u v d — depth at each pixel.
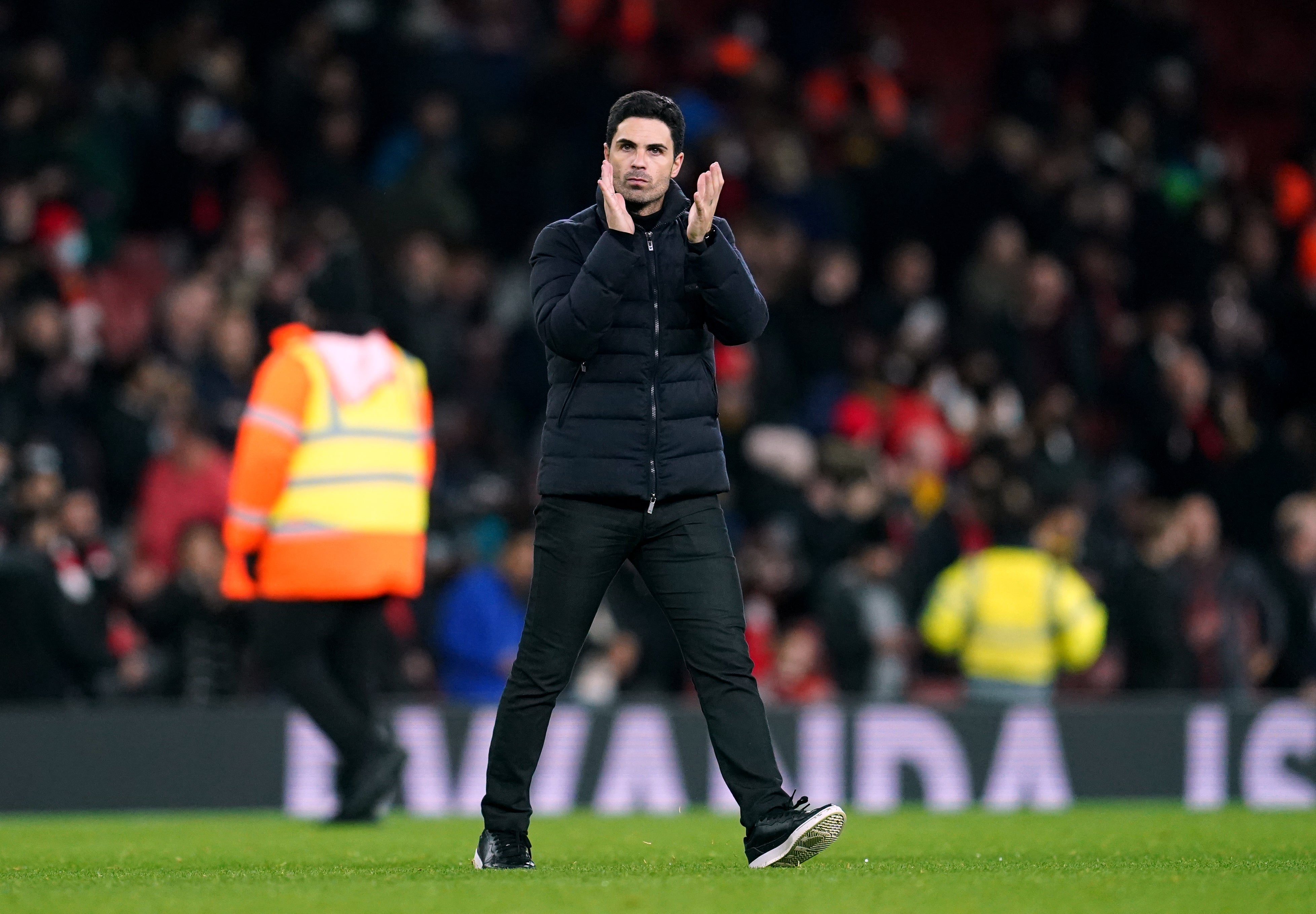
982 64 67.62
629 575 38.97
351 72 52.16
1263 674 40.34
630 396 16.97
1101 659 40.31
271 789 31.52
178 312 42.50
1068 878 16.48
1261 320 57.09
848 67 57.69
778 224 50.41
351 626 25.94
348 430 25.16
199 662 34.59
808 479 43.94
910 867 18.06
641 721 32.69
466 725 31.80
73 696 33.66
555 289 17.11
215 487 38.69
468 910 13.98
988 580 35.00
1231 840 23.62
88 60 53.53
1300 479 48.97
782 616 40.78
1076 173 57.97
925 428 44.91
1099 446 51.69
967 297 52.66
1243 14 70.25
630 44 57.19
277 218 48.78
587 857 20.44
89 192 47.44
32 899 15.20
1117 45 61.78
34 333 40.66
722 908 13.98
